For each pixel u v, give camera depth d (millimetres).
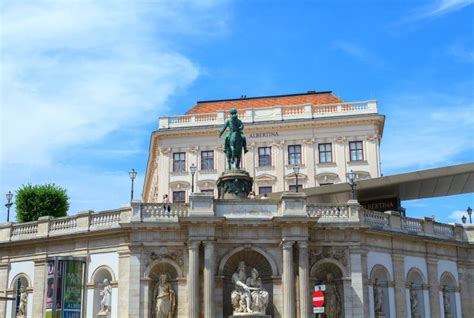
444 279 47562
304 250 39469
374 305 42375
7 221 46219
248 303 38469
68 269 37812
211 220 39094
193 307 38250
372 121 72375
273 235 40438
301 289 38844
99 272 41906
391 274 43875
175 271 40469
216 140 74188
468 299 48219
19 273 44344
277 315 39344
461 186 52906
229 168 45938
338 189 53625
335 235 41531
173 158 74938
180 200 73375
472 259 49188
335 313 40844
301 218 39406
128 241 40906
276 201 40812
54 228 44156
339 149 72625
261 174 72875
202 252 39594
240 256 40750
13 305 43969
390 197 55562
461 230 49438
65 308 37219
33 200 61656
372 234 43188
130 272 39875
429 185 52594
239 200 40719
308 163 72500
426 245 46688
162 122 75750
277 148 73375
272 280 40031
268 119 74625
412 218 46438
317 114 74312
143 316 39281
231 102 80938
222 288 39719
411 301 45094
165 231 40625
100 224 42594
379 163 72062
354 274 40969
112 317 40406
